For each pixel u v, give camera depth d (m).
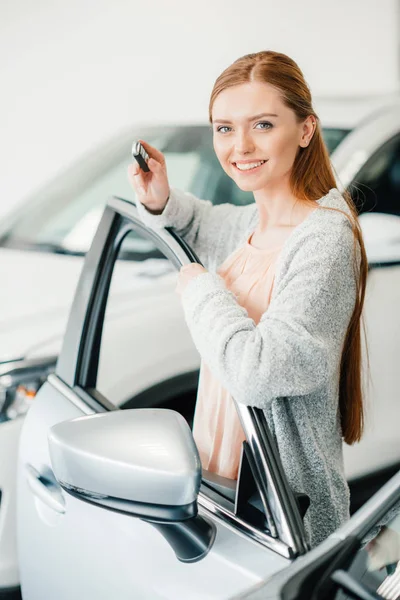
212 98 1.38
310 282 1.21
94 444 1.06
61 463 1.09
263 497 1.13
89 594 1.36
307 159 1.38
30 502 1.56
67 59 6.21
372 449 2.46
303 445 1.25
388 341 2.52
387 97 3.34
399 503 1.04
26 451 1.62
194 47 5.67
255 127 1.33
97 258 1.66
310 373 1.18
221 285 1.26
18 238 3.07
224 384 1.18
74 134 6.27
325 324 1.21
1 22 6.44
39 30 6.31
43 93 6.36
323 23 5.30
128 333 2.22
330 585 0.89
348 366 1.37
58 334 2.28
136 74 5.92
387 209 2.95
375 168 2.94
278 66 1.32
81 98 6.19
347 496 1.35
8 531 1.91
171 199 1.56
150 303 2.38
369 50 5.18
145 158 1.51
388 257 2.60
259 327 1.19
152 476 1.01
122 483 1.04
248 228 1.58
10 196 6.62
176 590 1.14
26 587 1.62
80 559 1.38
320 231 1.25
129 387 2.16
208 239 1.64
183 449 1.03
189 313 1.25
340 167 2.90
